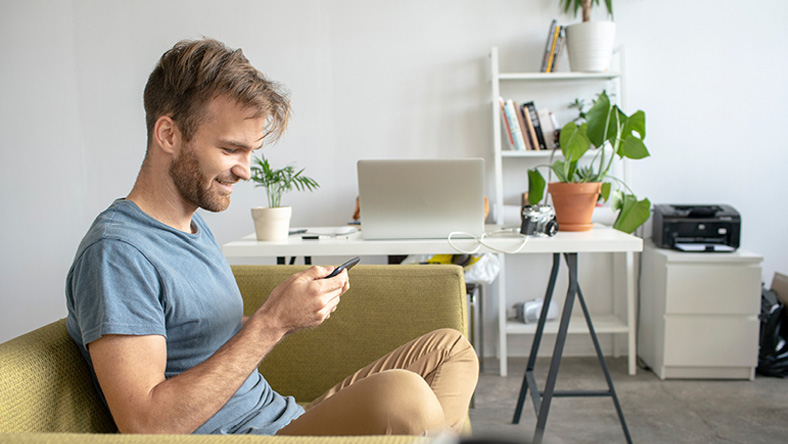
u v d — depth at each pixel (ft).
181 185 3.62
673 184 10.96
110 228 3.33
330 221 11.32
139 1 11.12
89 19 11.16
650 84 10.86
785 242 10.96
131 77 11.25
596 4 10.81
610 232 7.21
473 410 8.61
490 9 10.91
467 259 9.19
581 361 10.85
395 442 1.68
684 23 10.78
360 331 5.41
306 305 3.40
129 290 3.16
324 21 11.07
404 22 11.02
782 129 10.81
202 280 3.67
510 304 11.30
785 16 10.66
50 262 11.51
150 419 2.97
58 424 3.36
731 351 9.43
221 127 3.50
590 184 7.13
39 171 11.37
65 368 3.48
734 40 10.76
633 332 9.99
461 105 11.05
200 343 3.65
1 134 11.32
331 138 11.21
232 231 11.36
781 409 8.39
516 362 10.91
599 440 7.54
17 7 11.13
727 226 9.59
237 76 3.47
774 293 9.98
